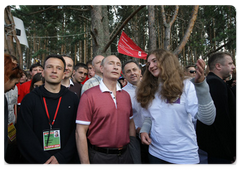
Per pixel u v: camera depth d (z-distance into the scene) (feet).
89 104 4.65
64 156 4.86
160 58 4.80
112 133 4.68
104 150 4.66
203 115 4.08
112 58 5.04
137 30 43.73
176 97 4.43
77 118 4.65
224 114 5.17
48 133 4.93
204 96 4.05
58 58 5.50
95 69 7.94
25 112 4.88
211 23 37.22
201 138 5.66
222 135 5.24
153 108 4.80
